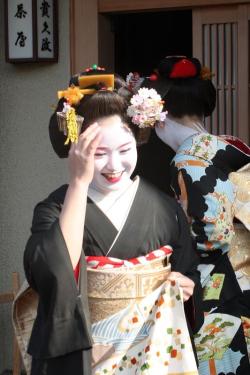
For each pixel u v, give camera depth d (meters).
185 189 5.56
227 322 5.59
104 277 4.60
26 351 4.76
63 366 4.42
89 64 8.27
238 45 7.92
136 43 10.38
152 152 7.21
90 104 4.68
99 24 8.26
